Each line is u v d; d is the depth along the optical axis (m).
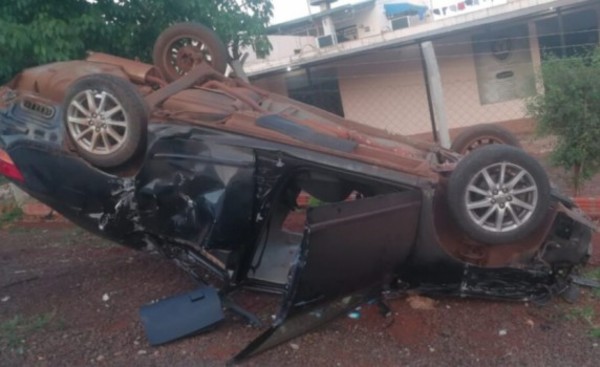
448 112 15.09
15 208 9.58
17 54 7.48
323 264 4.15
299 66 14.81
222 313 4.66
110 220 5.02
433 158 5.18
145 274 5.98
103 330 4.82
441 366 4.13
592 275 5.45
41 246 7.55
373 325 4.66
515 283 4.81
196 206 4.65
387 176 4.44
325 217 4.02
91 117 4.71
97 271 6.22
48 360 4.36
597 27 13.88
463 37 14.56
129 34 8.22
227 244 4.73
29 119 5.18
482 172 4.33
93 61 5.62
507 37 14.41
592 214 7.08
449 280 4.70
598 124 6.73
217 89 5.26
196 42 6.18
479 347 4.35
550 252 4.77
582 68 6.77
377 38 14.86
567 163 7.14
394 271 4.67
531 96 7.42
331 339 4.49
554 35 13.64
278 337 4.29
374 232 4.26
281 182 4.62
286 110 5.42
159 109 4.86
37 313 5.23
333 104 15.84
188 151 4.63
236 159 4.56
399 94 15.20
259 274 5.22
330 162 4.46
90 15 7.75
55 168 5.01
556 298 5.01
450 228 4.62
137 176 4.76
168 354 4.39
